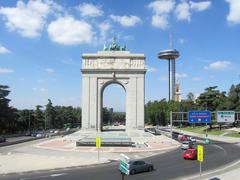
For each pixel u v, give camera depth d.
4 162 58.69
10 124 155.00
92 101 132.12
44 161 60.03
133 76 132.75
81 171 49.59
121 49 136.62
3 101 141.38
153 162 59.84
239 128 157.62
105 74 132.62
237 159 63.38
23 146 90.81
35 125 194.75
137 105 132.38
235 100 167.88
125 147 86.44
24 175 46.44
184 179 42.72
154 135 130.75
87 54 133.12
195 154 63.84
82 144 89.06
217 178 43.00
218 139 123.94
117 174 46.56
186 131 183.75
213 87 181.50
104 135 115.31
